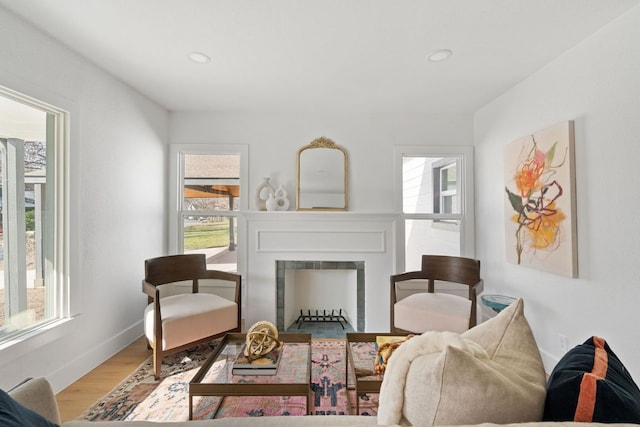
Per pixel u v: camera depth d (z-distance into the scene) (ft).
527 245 7.79
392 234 10.44
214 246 11.09
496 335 2.95
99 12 5.44
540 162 7.31
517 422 2.16
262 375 5.43
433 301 8.43
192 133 10.79
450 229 10.98
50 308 6.57
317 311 11.59
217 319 8.02
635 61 5.25
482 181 10.22
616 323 5.62
